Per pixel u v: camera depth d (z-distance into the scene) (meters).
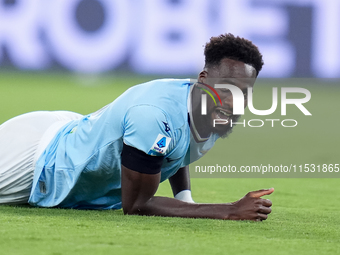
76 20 64.50
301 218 11.16
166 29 65.31
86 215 10.08
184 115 9.98
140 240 7.51
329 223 10.45
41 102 49.16
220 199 15.44
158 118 9.59
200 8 64.75
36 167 11.30
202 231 8.50
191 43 65.06
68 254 6.50
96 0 64.62
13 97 52.16
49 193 11.30
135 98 10.06
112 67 65.75
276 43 64.75
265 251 7.16
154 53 65.56
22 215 9.89
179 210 9.88
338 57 64.56
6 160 11.57
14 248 6.78
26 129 11.91
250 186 18.78
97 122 10.64
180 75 65.62
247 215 9.69
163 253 6.73
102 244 7.15
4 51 64.06
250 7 64.44
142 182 9.71
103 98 53.84
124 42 65.38
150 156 9.56
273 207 13.50
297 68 64.94
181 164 10.98
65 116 13.15
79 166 10.55
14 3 63.41
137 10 65.12
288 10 64.62
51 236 7.61
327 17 64.56
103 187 10.94
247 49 9.90
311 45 64.62
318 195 16.83
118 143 10.22
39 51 64.56
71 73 65.62
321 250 7.41
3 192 11.65
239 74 9.88
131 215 9.98
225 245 7.43
